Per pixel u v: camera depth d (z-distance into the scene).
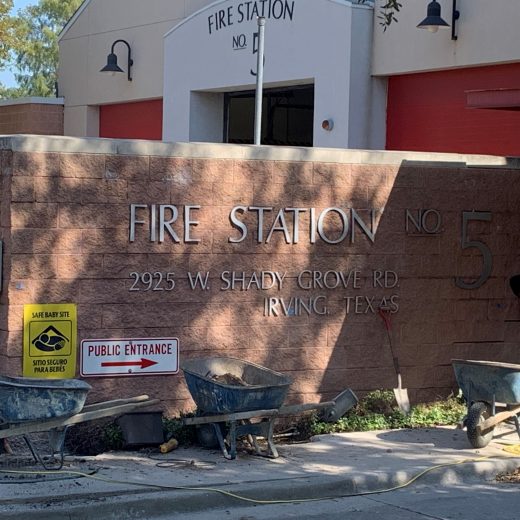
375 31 20.61
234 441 10.58
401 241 13.02
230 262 12.09
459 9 18.84
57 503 8.84
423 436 11.91
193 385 10.80
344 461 10.63
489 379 11.30
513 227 13.76
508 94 13.75
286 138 27.80
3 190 11.15
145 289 11.66
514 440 11.76
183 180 11.80
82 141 11.28
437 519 9.02
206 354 11.98
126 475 9.74
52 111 32.22
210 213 11.95
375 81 20.78
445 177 13.27
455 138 19.36
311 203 12.48
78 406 9.70
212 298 12.01
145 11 28.25
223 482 9.60
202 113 25.45
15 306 11.05
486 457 10.89
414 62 19.78
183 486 9.38
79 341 11.38
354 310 12.77
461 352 13.46
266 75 22.75
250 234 12.17
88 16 30.81
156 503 9.01
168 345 11.79
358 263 12.78
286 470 10.17
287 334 12.41
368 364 12.86
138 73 28.58
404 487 10.12
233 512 9.19
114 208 11.48
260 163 12.20
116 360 11.55
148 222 11.65
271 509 9.31
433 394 13.30
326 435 11.85
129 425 10.98
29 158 11.04
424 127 20.00
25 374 11.12
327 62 21.05
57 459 10.27
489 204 13.59
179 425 11.26
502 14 18.08
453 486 10.27
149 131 28.66
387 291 12.95
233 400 10.44
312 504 9.50
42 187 11.12
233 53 23.80
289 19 22.08
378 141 20.83
